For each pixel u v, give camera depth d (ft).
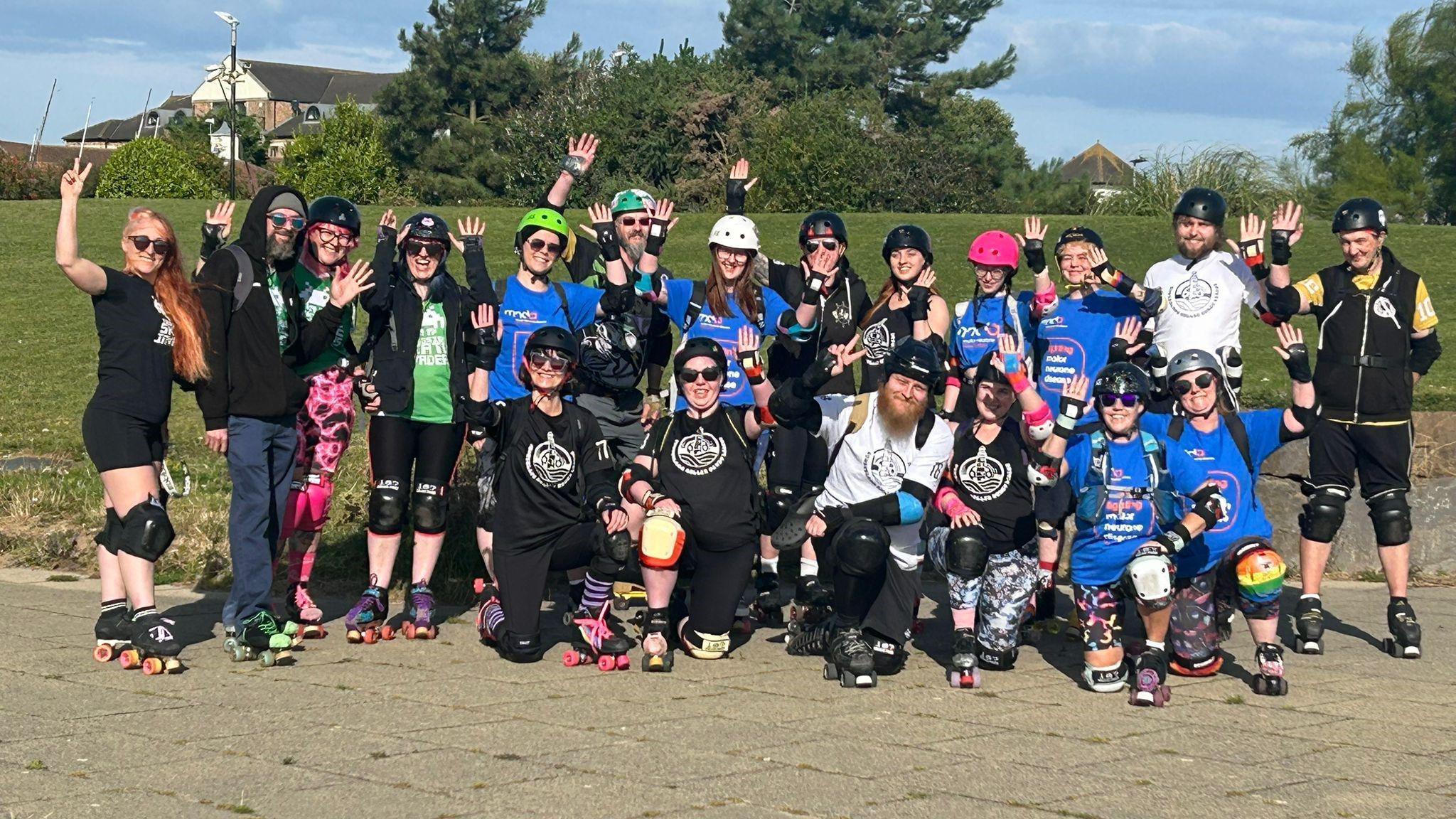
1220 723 16.72
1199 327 22.15
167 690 17.44
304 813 12.85
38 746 14.84
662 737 15.67
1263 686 18.19
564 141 150.92
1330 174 163.43
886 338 22.88
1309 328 47.83
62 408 38.47
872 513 19.02
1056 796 13.70
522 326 21.68
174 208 75.00
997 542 19.56
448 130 183.11
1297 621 21.03
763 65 185.57
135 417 18.70
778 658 20.42
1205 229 22.22
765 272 23.13
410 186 175.11
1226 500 18.86
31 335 48.91
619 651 19.33
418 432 21.38
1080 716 17.06
